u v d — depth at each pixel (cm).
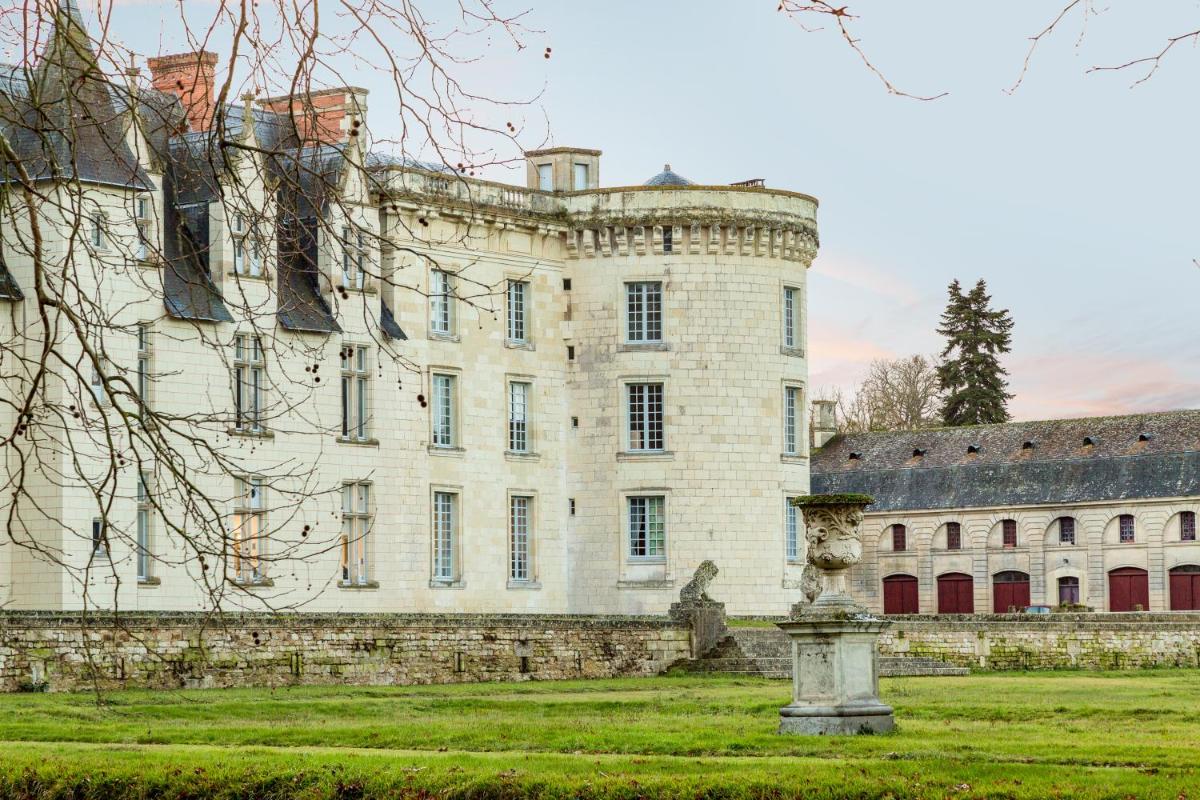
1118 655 6275
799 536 6788
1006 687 4588
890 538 10319
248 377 5525
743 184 7281
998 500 9956
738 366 6631
